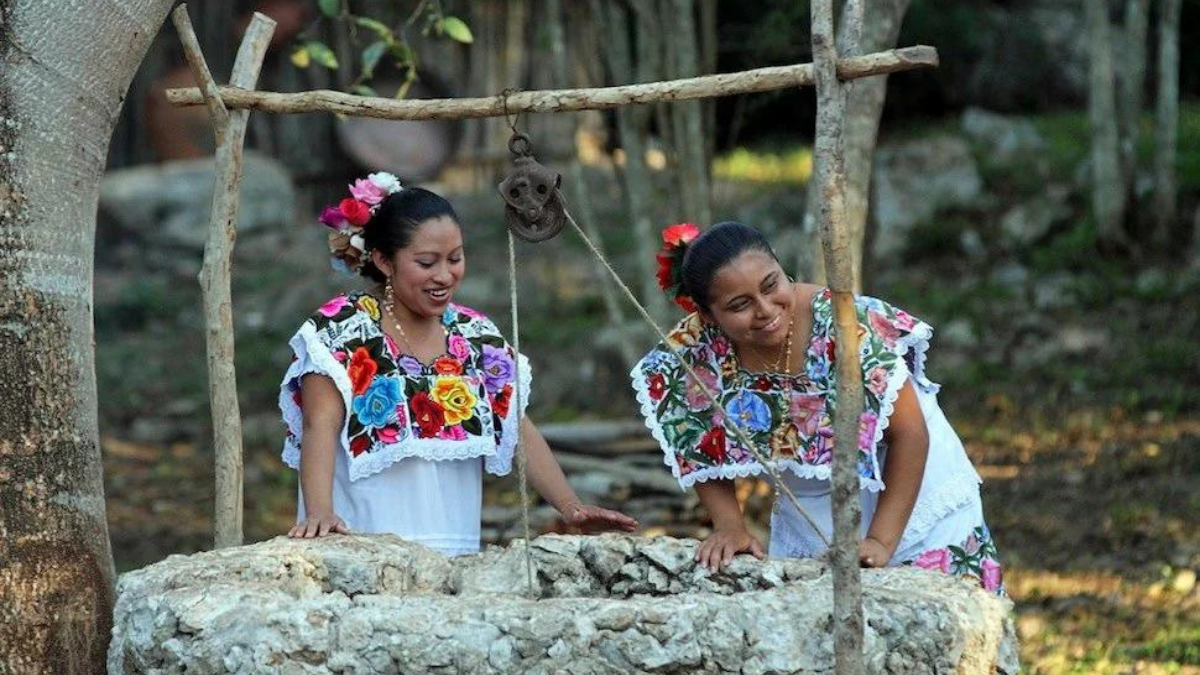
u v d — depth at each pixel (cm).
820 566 655
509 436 790
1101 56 2148
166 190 2809
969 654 580
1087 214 2291
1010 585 1212
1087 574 1235
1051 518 1396
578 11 1762
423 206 751
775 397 725
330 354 754
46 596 690
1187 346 1883
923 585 609
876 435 702
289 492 1661
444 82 2730
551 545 691
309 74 2864
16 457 688
